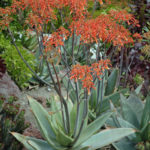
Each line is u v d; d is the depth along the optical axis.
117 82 4.02
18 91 4.32
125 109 3.00
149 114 2.82
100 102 3.61
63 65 4.93
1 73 3.72
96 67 2.38
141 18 5.69
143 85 4.29
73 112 2.93
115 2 7.07
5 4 5.58
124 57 4.62
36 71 4.77
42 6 2.64
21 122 2.85
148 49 3.38
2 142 2.66
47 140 2.54
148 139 2.72
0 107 2.87
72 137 2.82
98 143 2.61
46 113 2.90
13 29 5.39
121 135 2.60
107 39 2.98
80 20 2.59
